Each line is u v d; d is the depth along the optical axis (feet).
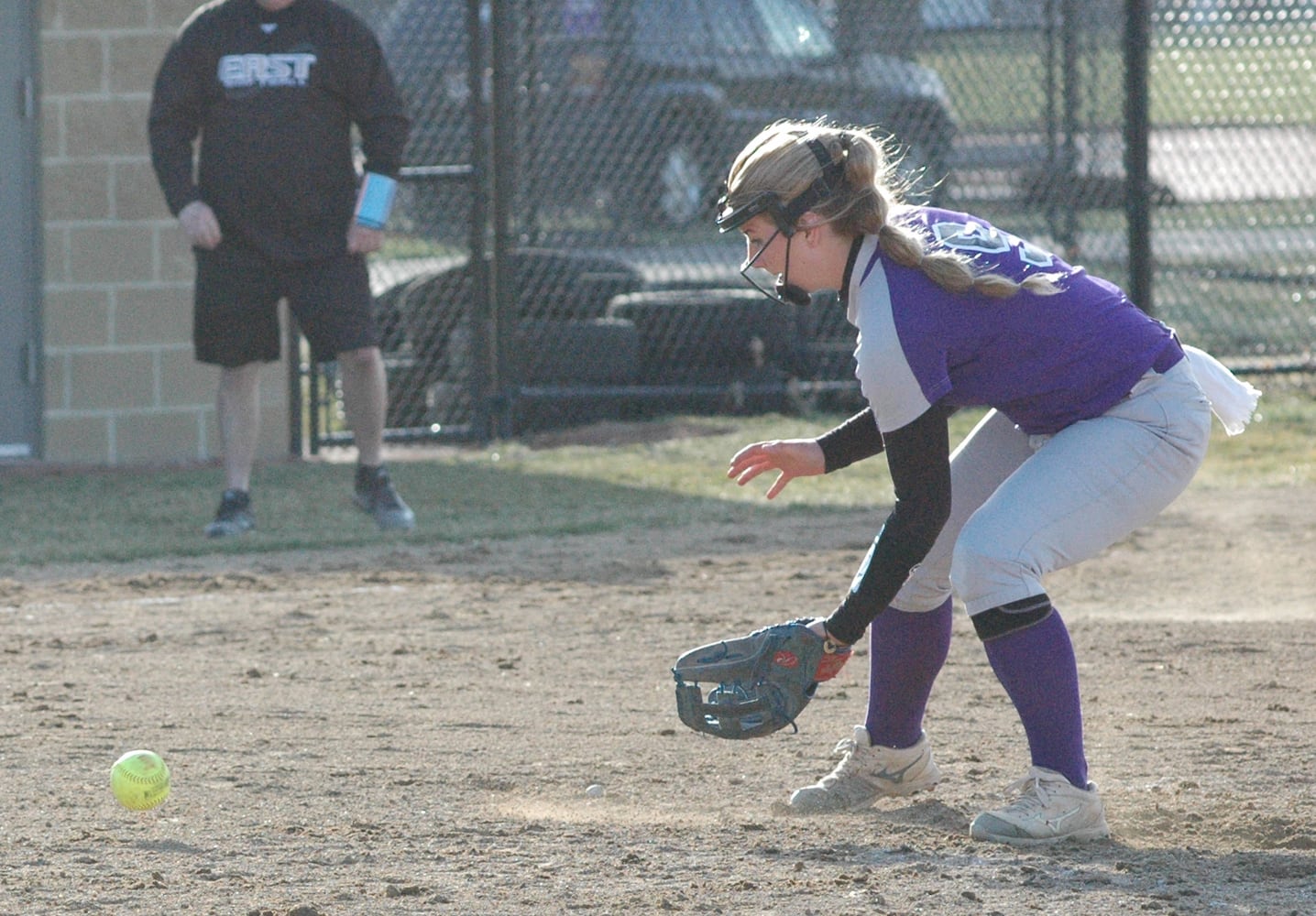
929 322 42.42
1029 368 44.19
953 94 156.35
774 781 53.36
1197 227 175.32
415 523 105.81
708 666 44.86
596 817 48.93
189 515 108.58
